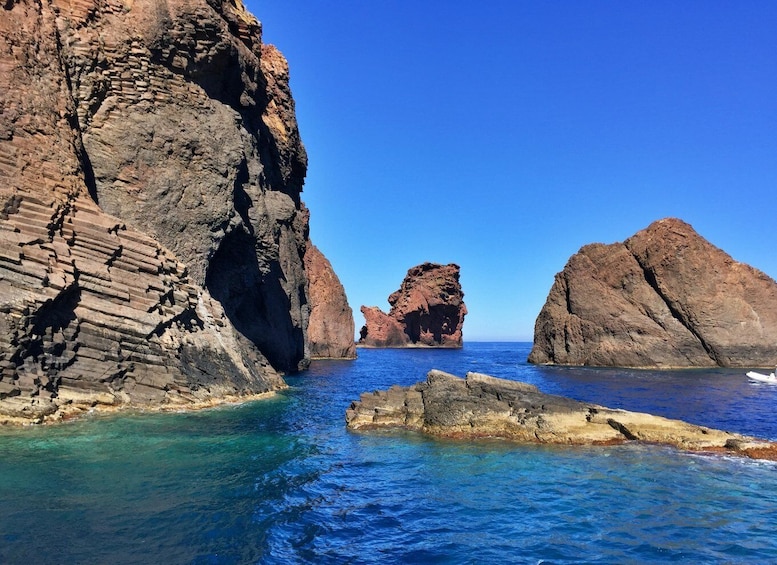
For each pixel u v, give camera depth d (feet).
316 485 43.01
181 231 91.04
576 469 48.70
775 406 93.66
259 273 118.62
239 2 131.75
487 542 32.09
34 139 67.46
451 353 396.57
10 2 71.72
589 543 32.09
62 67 78.48
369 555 29.84
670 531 34.09
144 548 28.43
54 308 61.98
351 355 276.21
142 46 92.22
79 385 62.85
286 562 28.30
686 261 195.52
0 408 53.57
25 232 61.16
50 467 41.32
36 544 27.76
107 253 70.49
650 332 195.62
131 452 47.52
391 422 67.77
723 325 190.60
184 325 79.51
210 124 99.91
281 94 173.27
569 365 209.97
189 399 73.67
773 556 30.42
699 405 94.79
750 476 46.42
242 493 39.27
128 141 87.76
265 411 76.69
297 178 184.03
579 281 212.64
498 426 62.59
